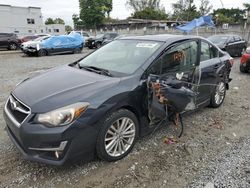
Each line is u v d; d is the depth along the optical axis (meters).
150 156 3.39
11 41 23.92
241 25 30.67
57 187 2.78
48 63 13.27
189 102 3.82
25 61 14.24
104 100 2.95
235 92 6.81
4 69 10.89
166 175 3.02
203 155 3.46
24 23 50.38
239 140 3.94
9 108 3.19
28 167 3.11
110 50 4.26
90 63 4.09
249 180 2.93
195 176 3.00
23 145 2.79
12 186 2.78
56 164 2.74
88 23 60.22
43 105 2.77
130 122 3.31
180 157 3.40
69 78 3.38
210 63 4.72
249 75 9.36
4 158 3.29
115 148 3.21
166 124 4.03
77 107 2.76
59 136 2.65
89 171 3.04
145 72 3.43
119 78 3.30
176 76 3.77
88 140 2.86
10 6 47.94
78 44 20.00
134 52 3.88
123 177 2.96
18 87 3.40
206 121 4.63
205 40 4.73
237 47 15.35
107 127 3.02
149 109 3.42
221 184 2.86
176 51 3.90
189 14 61.84
